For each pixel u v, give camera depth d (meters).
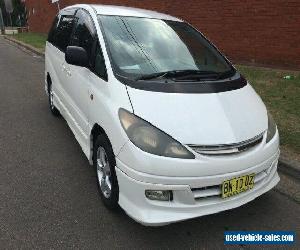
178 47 4.13
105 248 3.09
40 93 8.03
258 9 8.93
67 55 3.87
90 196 3.83
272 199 3.91
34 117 6.30
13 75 10.21
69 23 5.14
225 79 3.81
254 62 9.38
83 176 4.26
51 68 5.81
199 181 2.94
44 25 25.67
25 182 4.09
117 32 4.00
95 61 3.89
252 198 3.28
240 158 3.06
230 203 3.13
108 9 4.46
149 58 3.84
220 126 3.11
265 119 3.53
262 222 3.53
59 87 5.40
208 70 3.96
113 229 3.33
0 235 3.20
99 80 3.69
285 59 8.68
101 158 3.63
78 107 4.38
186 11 10.97
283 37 8.58
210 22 10.29
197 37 4.51
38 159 4.67
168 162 2.89
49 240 3.16
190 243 3.20
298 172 4.30
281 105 6.30
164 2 11.78
